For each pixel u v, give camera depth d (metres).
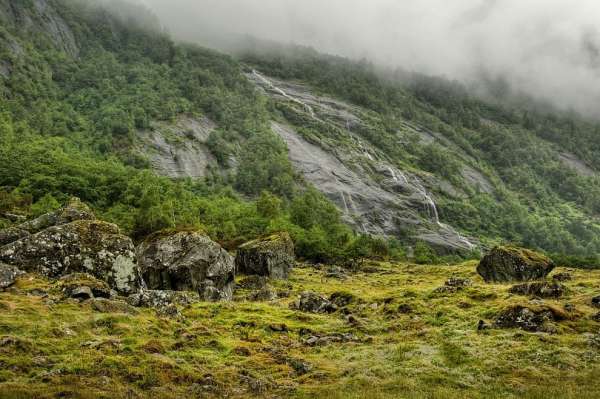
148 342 26.39
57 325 26.12
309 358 29.02
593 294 42.56
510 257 60.19
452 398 22.16
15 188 116.06
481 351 29.05
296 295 57.50
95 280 34.44
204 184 183.25
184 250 49.50
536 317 33.16
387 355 29.38
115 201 122.81
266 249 72.50
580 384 24.19
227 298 48.72
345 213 198.00
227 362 26.66
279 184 198.88
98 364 22.59
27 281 33.53
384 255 124.69
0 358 21.33
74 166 138.62
